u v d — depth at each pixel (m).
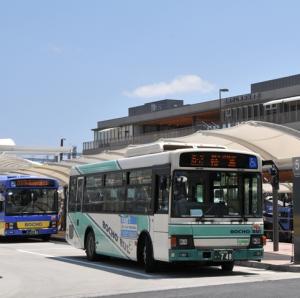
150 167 16.19
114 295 12.42
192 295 11.98
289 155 32.88
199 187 15.14
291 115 64.12
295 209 17.66
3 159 63.56
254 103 72.12
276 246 21.55
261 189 15.78
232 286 13.36
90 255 20.16
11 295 12.69
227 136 37.81
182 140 39.16
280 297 11.49
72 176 22.30
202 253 14.84
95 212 19.80
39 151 81.62
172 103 101.19
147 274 16.11
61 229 37.47
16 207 30.19
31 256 22.33
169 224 14.85
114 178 18.58
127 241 17.33
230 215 15.23
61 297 12.37
